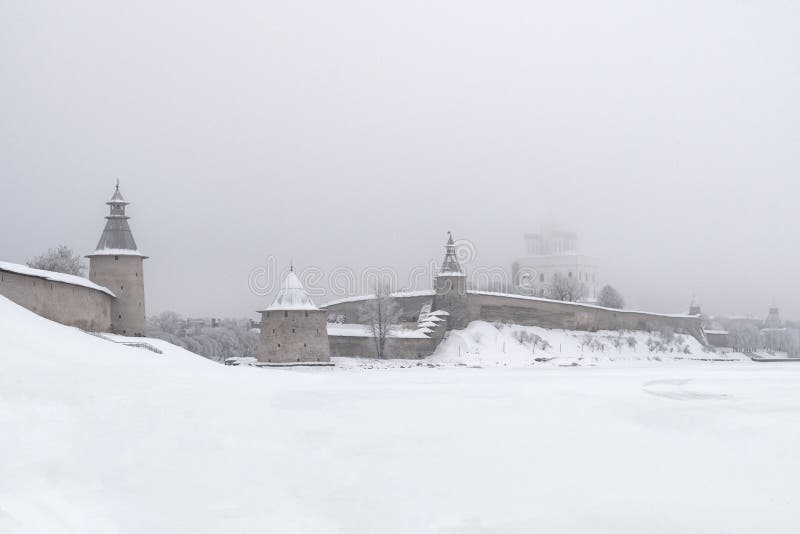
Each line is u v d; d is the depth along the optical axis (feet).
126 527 52.19
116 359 124.88
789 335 482.69
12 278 148.56
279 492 61.11
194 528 53.21
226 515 55.72
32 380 88.12
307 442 76.64
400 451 74.59
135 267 211.00
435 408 100.58
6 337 113.60
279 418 87.04
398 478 65.82
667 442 79.97
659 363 306.76
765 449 77.10
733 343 413.80
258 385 120.16
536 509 59.06
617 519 57.06
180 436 73.31
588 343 320.50
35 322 136.26
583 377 171.94
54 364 102.63
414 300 307.17
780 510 58.80
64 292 167.94
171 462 65.41
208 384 108.06
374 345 265.54
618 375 181.98
